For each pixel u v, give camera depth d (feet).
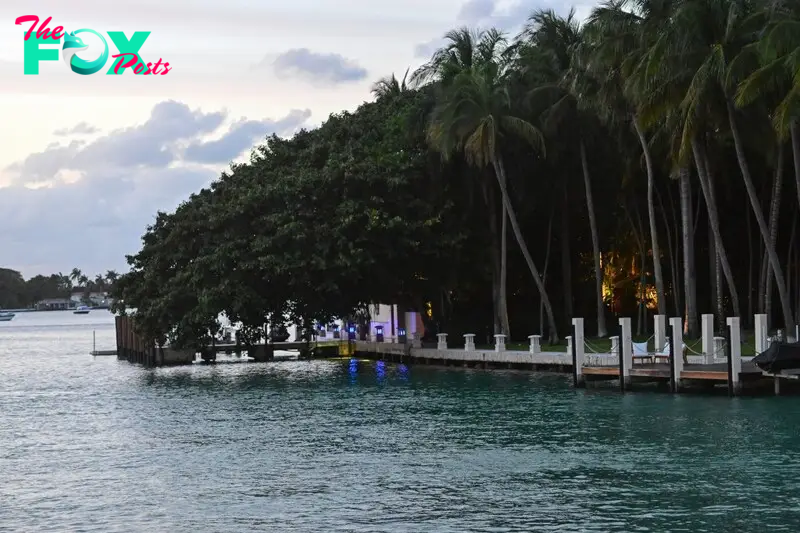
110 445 133.90
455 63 239.50
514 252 265.95
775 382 146.51
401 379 206.90
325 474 109.19
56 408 178.81
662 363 163.94
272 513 93.45
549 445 120.47
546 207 253.24
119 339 335.67
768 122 184.03
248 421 151.12
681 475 102.32
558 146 229.66
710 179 191.01
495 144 221.87
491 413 148.25
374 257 238.27
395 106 269.23
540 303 273.54
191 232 253.03
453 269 246.06
